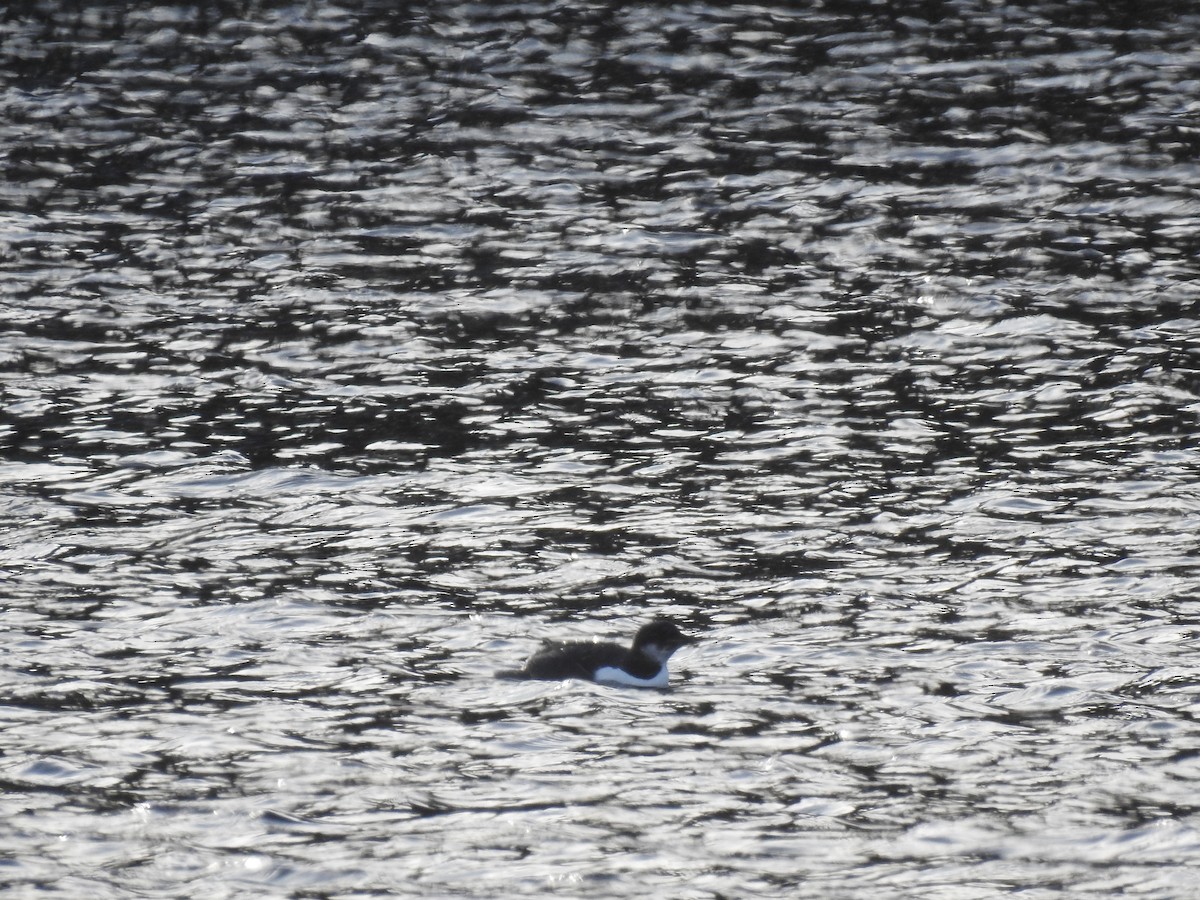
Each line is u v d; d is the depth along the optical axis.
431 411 64.50
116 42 106.75
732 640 46.47
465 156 91.94
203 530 54.31
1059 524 54.22
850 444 61.25
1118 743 40.25
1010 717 41.78
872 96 97.06
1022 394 65.31
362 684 43.69
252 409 64.62
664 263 79.12
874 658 45.28
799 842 35.81
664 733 41.00
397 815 36.97
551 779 38.59
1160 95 95.62
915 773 38.94
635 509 56.06
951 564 51.53
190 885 34.12
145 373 68.00
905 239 81.12
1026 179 87.06
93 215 85.50
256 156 92.75
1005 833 36.22
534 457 60.41
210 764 39.34
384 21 108.44
